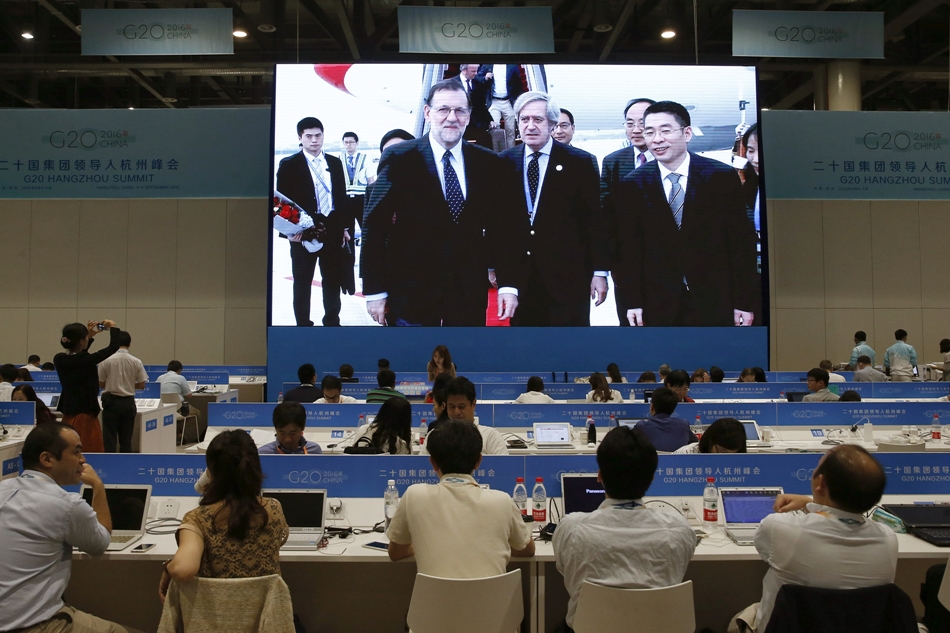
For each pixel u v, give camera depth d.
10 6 13.95
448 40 11.53
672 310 12.31
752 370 9.98
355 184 12.28
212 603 2.45
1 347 13.90
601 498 3.59
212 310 14.02
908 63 15.42
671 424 5.25
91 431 6.32
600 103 12.34
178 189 12.91
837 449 2.54
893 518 3.45
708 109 12.39
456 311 12.27
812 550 2.43
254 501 2.62
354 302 12.30
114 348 6.39
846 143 13.04
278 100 12.30
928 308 14.24
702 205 12.33
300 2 13.45
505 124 12.30
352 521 3.65
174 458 3.84
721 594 3.69
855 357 12.00
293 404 4.19
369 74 12.31
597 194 12.32
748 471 3.85
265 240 14.08
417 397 8.82
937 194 12.98
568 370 12.27
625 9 13.31
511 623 2.55
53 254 14.00
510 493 3.84
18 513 2.67
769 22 11.75
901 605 2.29
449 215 12.28
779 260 14.23
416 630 2.54
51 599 2.71
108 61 15.16
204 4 13.93
